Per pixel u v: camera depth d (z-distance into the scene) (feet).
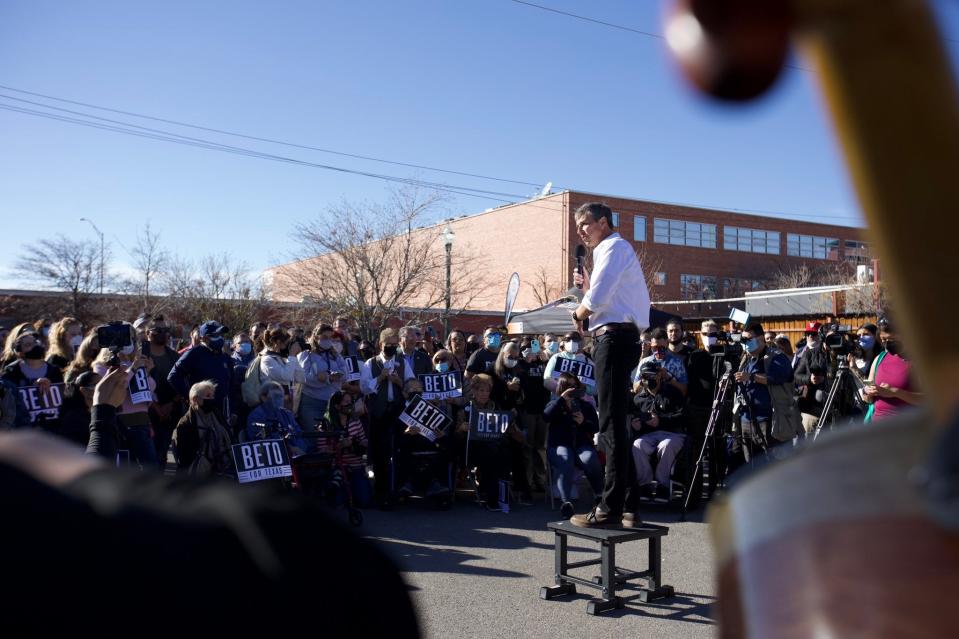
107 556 1.77
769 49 0.70
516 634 16.57
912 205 0.76
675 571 21.59
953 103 0.74
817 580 0.97
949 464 0.85
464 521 27.94
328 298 99.14
